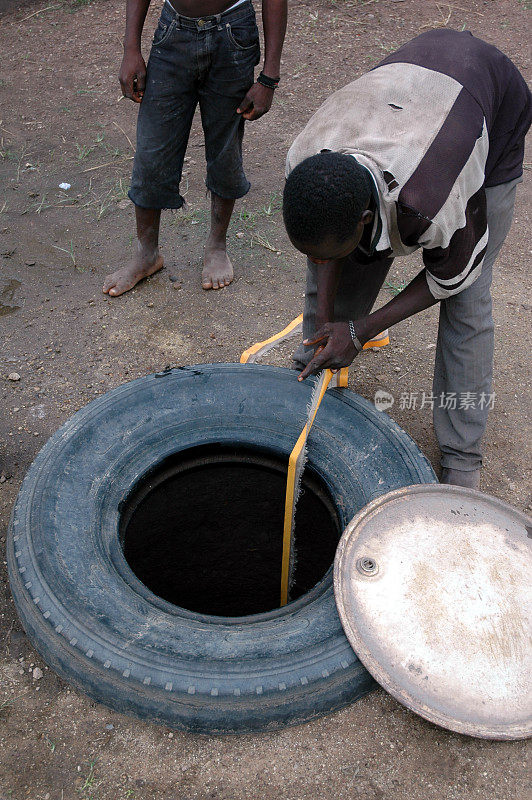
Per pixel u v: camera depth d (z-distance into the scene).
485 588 2.15
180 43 3.00
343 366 2.31
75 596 2.08
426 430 3.06
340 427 2.66
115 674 1.95
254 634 2.04
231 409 2.76
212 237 3.77
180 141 3.30
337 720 2.06
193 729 1.98
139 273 3.74
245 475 2.81
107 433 2.60
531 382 3.30
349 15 6.65
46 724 2.06
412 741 2.03
